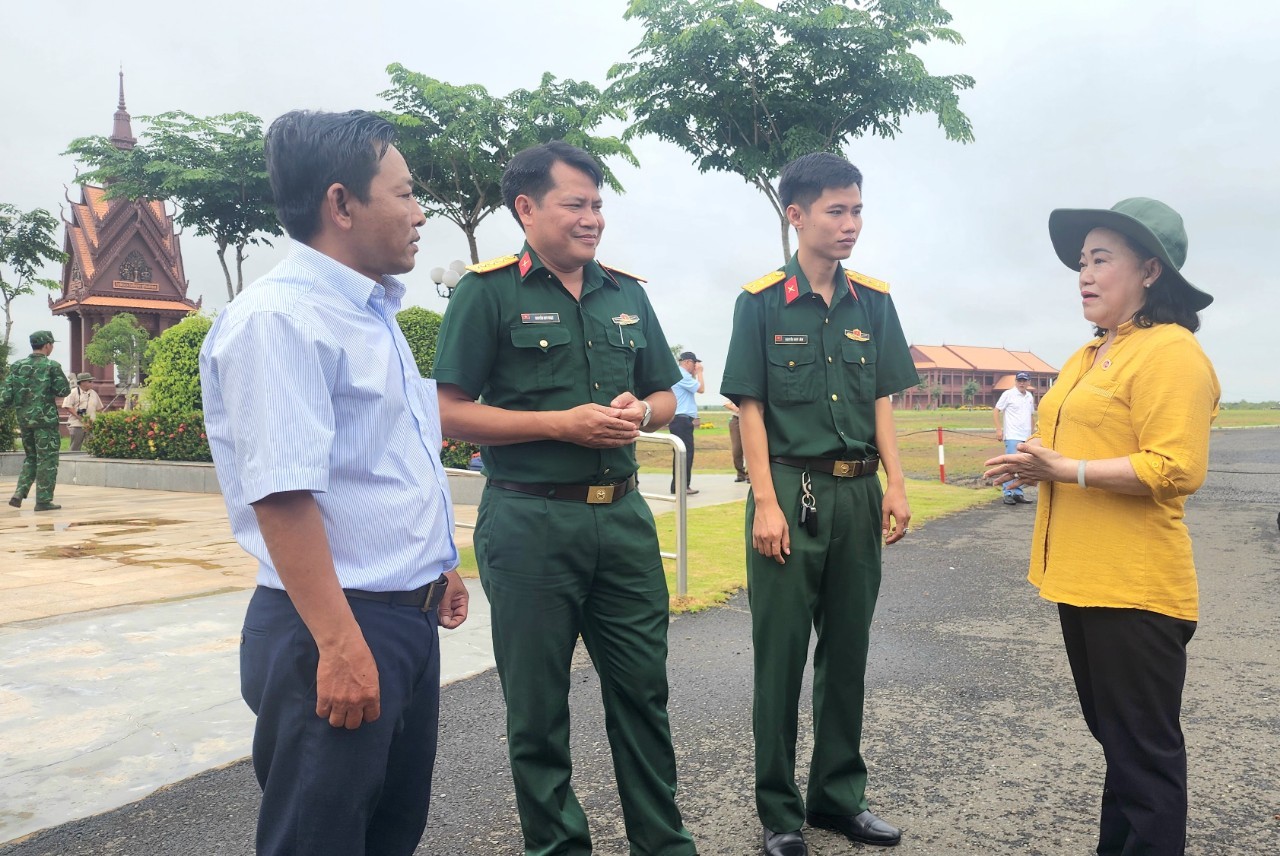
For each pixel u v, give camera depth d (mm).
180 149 30359
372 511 1618
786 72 18500
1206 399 2102
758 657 2689
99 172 30000
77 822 2873
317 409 1512
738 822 2873
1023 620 5516
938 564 7422
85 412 24594
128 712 3834
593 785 3193
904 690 4176
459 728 3719
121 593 6227
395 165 1702
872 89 18031
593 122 27375
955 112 17828
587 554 2371
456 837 2791
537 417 2283
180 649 4777
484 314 2383
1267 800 2926
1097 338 2418
